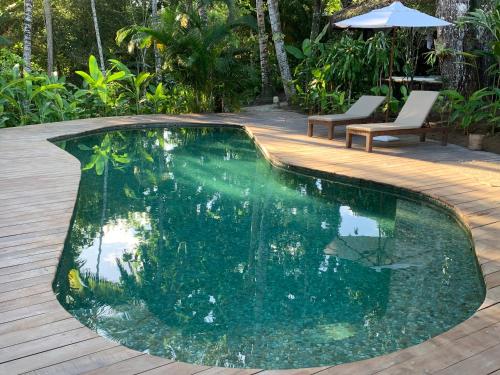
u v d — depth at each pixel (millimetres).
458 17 10102
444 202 5504
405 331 3213
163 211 5793
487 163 7262
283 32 20172
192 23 13648
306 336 3150
